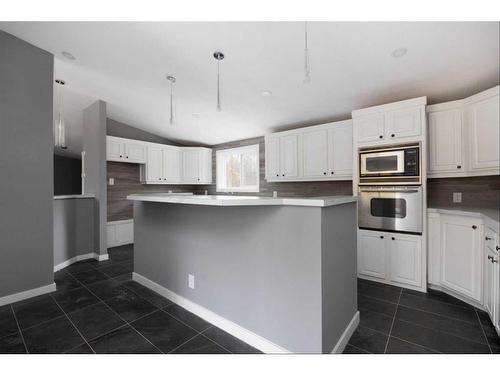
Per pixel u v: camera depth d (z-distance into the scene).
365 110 2.82
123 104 3.90
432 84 2.48
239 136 4.83
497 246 1.75
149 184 5.02
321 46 2.10
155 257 2.56
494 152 2.20
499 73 2.24
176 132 5.00
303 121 3.78
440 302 2.28
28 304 2.27
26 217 2.40
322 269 1.40
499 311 1.71
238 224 1.78
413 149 2.53
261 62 2.43
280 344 1.56
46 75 2.54
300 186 4.06
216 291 1.94
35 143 2.47
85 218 3.75
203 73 2.75
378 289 2.58
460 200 2.75
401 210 2.60
